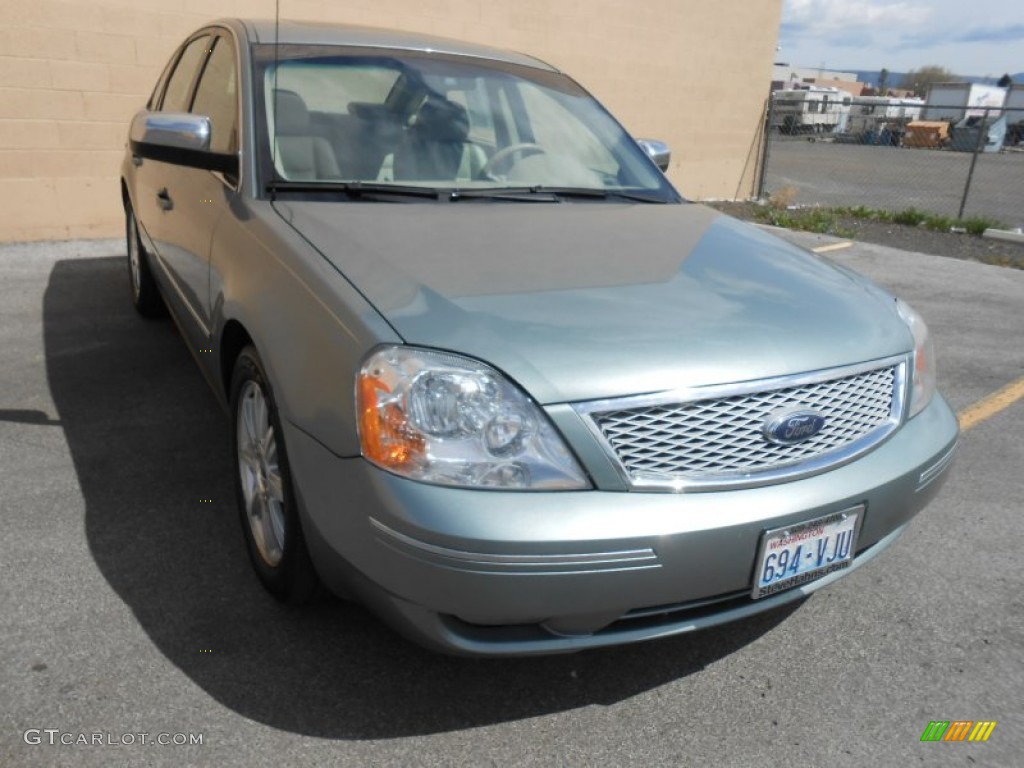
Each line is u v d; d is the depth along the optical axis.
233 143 2.86
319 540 1.96
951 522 3.18
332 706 2.08
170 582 2.51
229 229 2.64
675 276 2.31
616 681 2.25
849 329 2.22
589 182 3.24
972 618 2.60
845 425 2.13
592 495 1.82
